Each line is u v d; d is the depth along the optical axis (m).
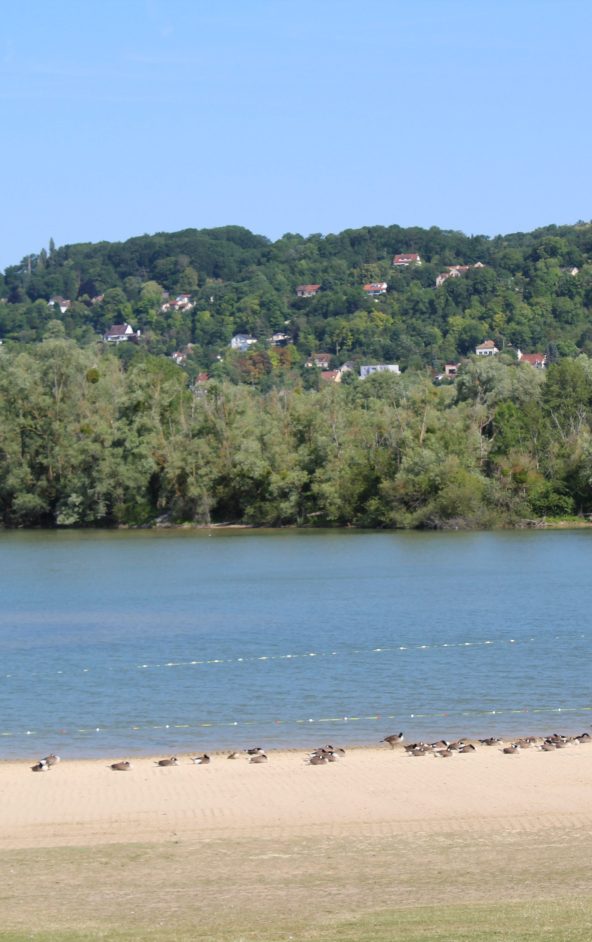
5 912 23.62
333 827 30.11
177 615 76.56
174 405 155.50
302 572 102.25
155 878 25.94
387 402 157.38
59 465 153.12
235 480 149.62
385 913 22.84
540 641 63.22
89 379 156.88
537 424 148.00
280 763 37.56
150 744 41.44
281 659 58.97
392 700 48.53
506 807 31.64
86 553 123.06
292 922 22.47
